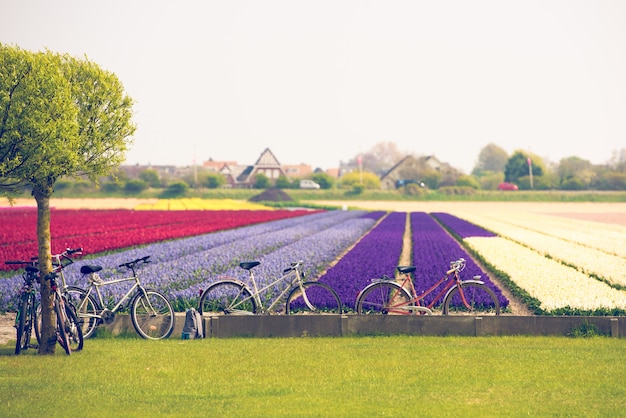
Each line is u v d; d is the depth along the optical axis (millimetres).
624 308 19469
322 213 96438
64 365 13617
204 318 16766
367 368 13180
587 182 173875
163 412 10625
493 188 190375
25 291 15227
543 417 10289
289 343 15672
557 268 30156
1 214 84562
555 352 14492
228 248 39781
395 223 71625
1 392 11703
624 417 10281
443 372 12836
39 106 15352
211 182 169500
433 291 21984
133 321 16797
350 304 19922
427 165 192875
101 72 18594
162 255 36375
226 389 11844
